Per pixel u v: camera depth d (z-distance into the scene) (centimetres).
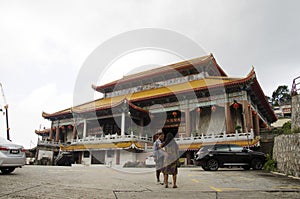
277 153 1453
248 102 3066
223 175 1235
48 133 4850
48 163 3700
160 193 682
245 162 1627
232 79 3047
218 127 3038
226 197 630
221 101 3041
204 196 643
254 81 2903
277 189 769
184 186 830
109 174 1263
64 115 4175
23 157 1091
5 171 1099
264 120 4294
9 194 594
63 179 955
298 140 1153
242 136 2595
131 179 1027
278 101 8969
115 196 627
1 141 1088
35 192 634
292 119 1506
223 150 1633
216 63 2978
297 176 1137
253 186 839
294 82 1516
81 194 635
